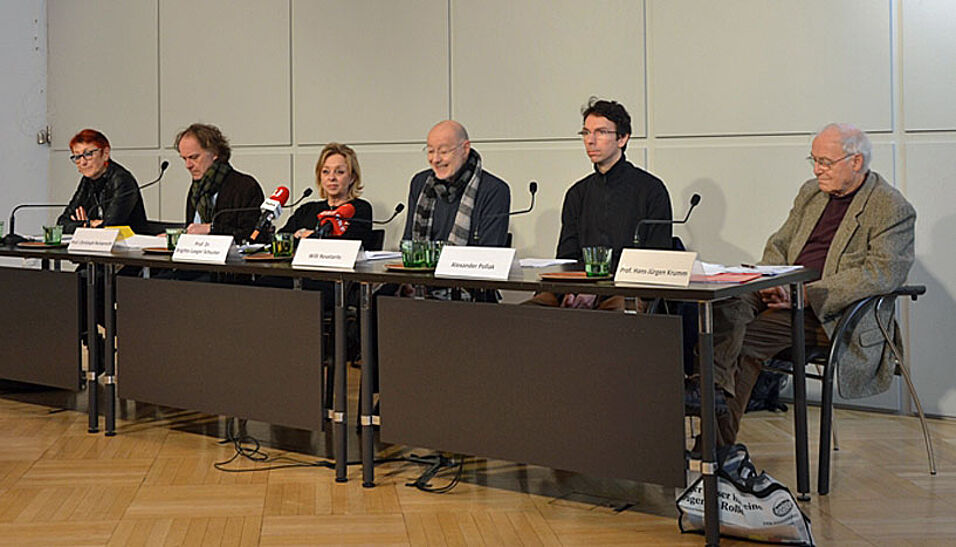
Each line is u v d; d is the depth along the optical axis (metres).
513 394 2.91
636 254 2.73
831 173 3.61
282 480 3.32
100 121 6.30
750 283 2.70
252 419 3.46
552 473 3.41
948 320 4.37
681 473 2.61
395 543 2.70
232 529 2.82
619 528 2.82
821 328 3.38
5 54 6.39
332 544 2.69
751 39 4.68
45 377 4.11
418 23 5.45
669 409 2.62
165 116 6.12
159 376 3.75
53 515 2.94
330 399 3.95
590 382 2.76
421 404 3.11
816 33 4.56
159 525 2.85
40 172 6.48
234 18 5.90
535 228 5.22
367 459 3.24
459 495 3.15
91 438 3.90
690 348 3.47
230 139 5.93
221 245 3.54
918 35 4.37
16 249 4.17
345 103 5.65
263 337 3.42
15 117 6.43
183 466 3.49
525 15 5.18
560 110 5.13
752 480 2.68
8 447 3.75
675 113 4.86
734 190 4.76
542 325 2.84
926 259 4.40
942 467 3.50
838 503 3.06
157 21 6.11
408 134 5.51
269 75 5.83
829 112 4.56
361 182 5.30
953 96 4.32
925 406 4.42
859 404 4.56
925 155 4.39
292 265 3.35
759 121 4.69
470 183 4.12
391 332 3.16
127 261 3.76
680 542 2.70
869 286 3.34
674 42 4.84
